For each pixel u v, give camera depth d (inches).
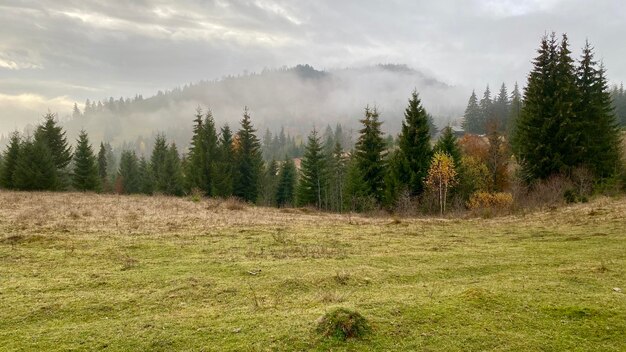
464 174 1504.7
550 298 282.2
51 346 212.8
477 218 971.9
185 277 356.2
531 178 1311.5
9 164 1796.3
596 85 1403.8
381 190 1577.3
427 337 220.5
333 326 221.1
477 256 460.8
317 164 2193.7
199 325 238.8
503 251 489.4
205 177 1989.4
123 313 269.6
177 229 641.0
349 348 207.3
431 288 322.0
